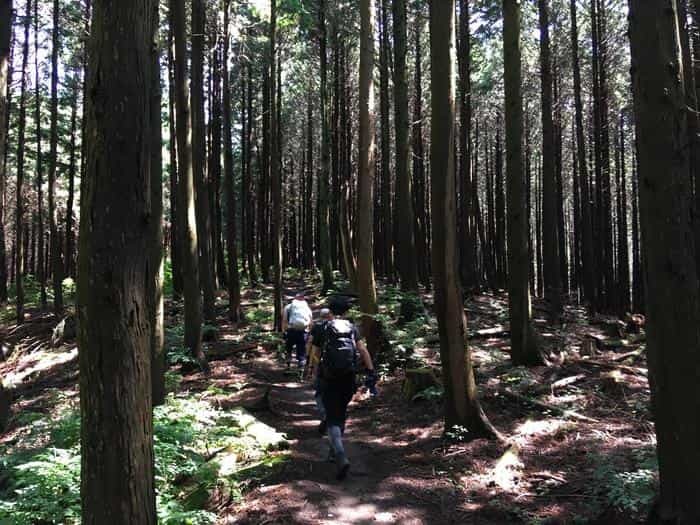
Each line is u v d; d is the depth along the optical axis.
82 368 2.66
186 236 10.84
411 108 24.81
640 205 3.96
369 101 10.73
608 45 19.98
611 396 7.75
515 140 9.23
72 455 4.93
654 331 3.92
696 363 3.81
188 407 6.39
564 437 6.27
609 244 19.89
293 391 9.64
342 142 23.77
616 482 4.64
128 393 2.64
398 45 13.45
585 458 5.64
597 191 18.98
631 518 4.29
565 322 14.12
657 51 3.82
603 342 11.74
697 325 3.82
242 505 4.89
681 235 3.81
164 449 5.06
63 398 9.58
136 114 2.68
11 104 22.08
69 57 20.55
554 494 4.96
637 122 3.94
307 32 22.17
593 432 6.31
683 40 8.18
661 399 3.92
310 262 34.69
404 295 13.11
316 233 38.59
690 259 3.83
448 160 6.34
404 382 8.47
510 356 9.51
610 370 8.85
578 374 8.66
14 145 24.72
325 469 5.80
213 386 9.31
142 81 2.71
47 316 20.22
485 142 29.14
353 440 6.83
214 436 6.05
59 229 27.36
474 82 25.52
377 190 26.81
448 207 6.34
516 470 5.50
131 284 2.67
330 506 4.86
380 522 4.59
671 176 3.80
